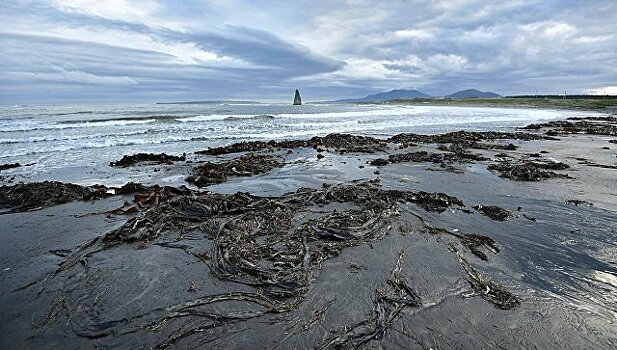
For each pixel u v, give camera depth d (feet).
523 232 24.38
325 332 14.42
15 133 75.92
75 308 16.28
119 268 19.70
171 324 15.07
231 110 195.83
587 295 16.88
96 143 66.90
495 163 48.49
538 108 231.09
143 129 87.61
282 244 22.33
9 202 31.12
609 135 82.38
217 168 44.42
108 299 16.87
